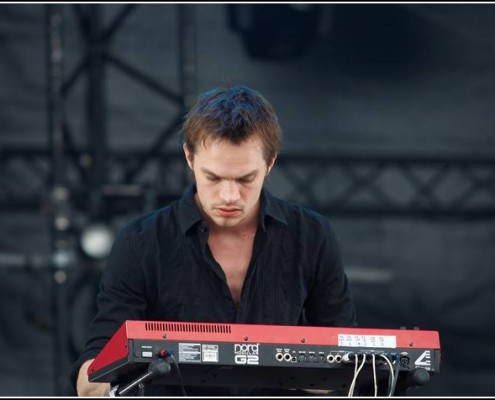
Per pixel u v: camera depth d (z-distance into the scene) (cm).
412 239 3466
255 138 921
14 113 3206
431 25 3388
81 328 3025
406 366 878
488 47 3409
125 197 2989
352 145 3397
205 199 938
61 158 3012
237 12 3225
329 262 1048
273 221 1027
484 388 3453
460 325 3472
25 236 3212
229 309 1020
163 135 3138
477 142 3438
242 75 3303
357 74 3378
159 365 826
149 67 3216
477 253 3475
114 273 1023
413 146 3419
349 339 872
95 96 3045
